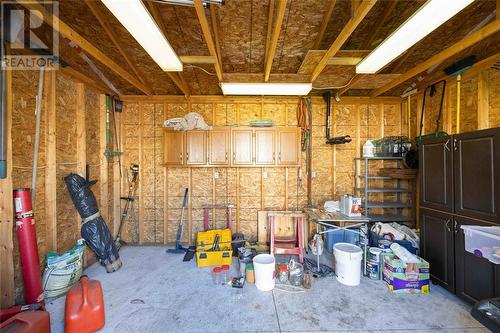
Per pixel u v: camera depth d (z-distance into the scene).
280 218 4.01
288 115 4.19
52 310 2.27
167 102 4.14
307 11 2.36
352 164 4.22
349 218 3.02
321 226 3.88
